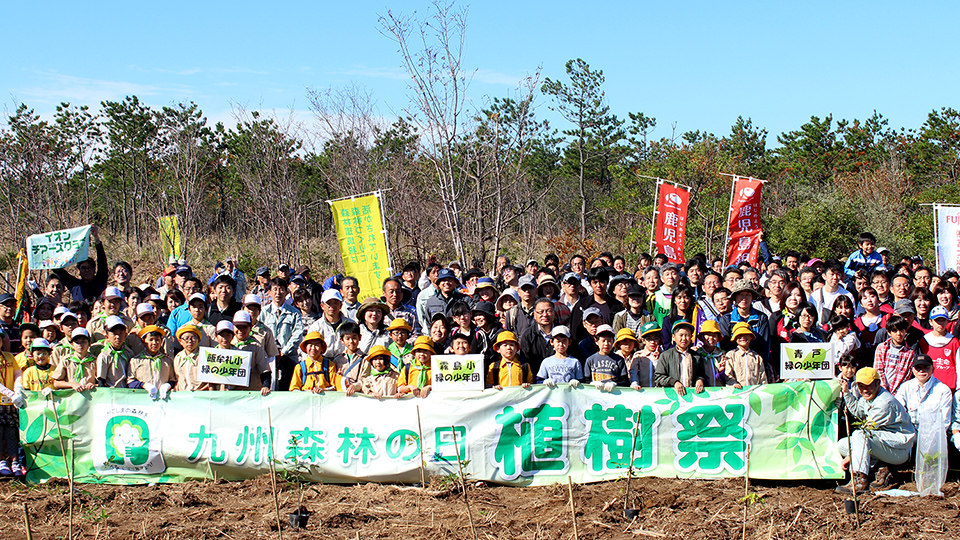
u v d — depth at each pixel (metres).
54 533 7.05
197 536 6.93
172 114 30.69
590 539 6.82
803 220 26.53
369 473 8.40
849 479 8.41
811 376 8.26
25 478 8.48
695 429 8.34
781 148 57.12
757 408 8.31
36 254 12.20
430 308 11.22
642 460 8.35
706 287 10.41
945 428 7.80
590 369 8.78
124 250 27.09
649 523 7.14
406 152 25.86
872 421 7.89
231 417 8.52
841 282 12.06
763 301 10.87
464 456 8.35
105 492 8.11
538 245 28.17
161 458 8.49
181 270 12.52
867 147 53.62
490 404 8.38
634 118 47.91
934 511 7.36
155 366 8.96
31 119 25.02
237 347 8.98
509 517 7.37
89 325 10.20
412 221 24.23
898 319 8.74
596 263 13.75
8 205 23.47
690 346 8.77
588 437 8.38
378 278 13.18
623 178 37.41
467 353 8.74
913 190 38.84
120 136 35.66
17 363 8.79
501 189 21.03
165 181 31.50
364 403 8.48
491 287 11.02
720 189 29.27
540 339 9.21
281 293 10.90
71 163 25.70
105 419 8.55
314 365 9.02
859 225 26.88
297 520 7.16
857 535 6.84
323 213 31.78
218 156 36.22
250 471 8.48
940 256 14.05
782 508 7.39
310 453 8.45
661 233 15.68
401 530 7.10
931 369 7.95
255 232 29.75
